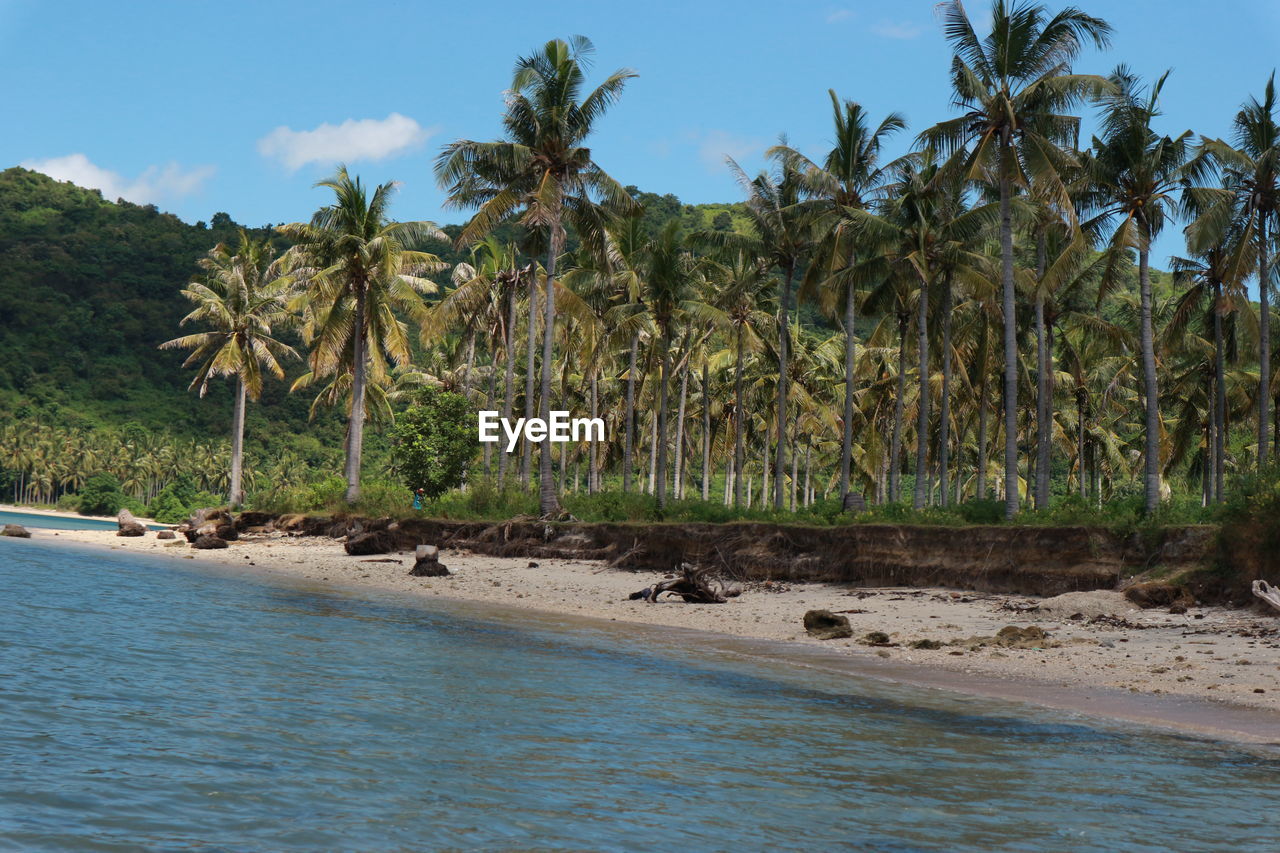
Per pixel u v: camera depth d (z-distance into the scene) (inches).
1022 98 1251.8
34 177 7313.0
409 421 2087.8
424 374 2672.2
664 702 520.4
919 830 299.9
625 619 953.5
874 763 392.2
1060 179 1257.4
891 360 2249.0
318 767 354.3
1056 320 1754.4
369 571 1387.8
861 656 722.8
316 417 5536.4
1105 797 343.3
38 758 346.6
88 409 5398.6
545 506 1633.9
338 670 579.2
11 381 5393.7
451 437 2065.7
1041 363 1494.8
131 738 383.6
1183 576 903.7
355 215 1923.0
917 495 1443.2
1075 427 2385.6
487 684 553.6
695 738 431.2
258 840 272.8
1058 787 357.1
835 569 1181.1
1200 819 316.8
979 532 1087.6
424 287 2107.5
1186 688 581.9
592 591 1179.9
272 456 5177.2
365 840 276.1
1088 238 1378.0
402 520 1701.5
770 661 694.5
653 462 2536.9
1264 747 437.1
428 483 2036.2
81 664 551.8
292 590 1116.5
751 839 288.2
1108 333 1679.4
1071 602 892.0
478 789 333.7
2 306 5644.7
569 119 1670.8
